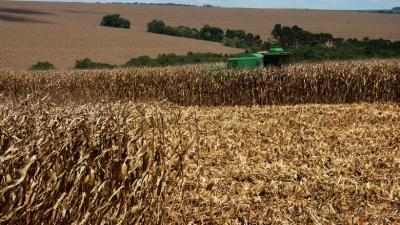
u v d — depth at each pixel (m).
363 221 6.96
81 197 5.12
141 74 22.72
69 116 6.29
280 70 21.61
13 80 23.20
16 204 4.77
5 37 64.50
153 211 5.60
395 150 11.12
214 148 11.01
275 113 17.50
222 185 8.34
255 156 10.50
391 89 21.52
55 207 4.68
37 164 4.95
